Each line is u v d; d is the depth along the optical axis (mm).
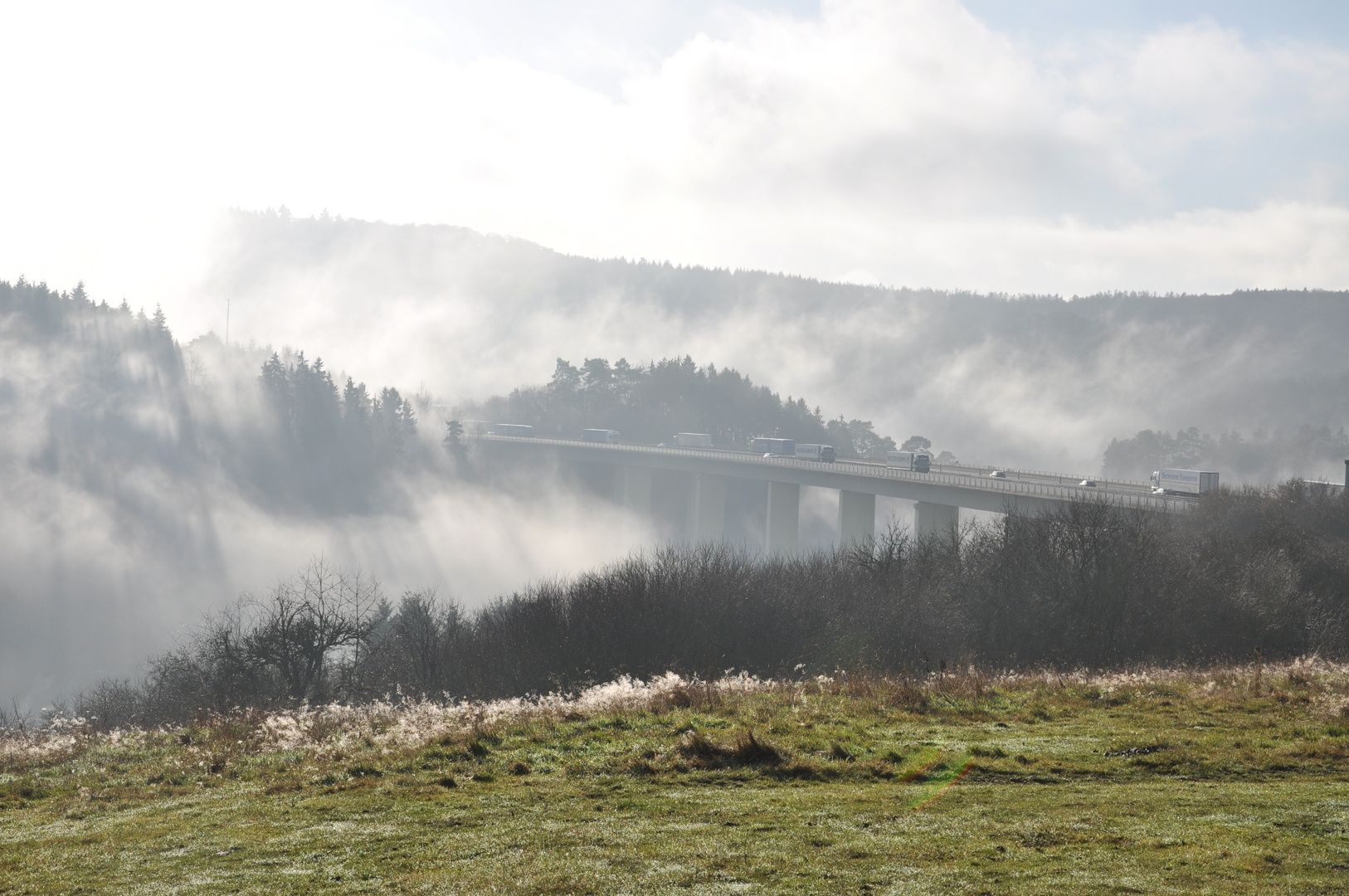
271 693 39969
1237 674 23547
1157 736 15781
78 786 16969
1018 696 20531
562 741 16797
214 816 13477
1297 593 46938
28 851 12234
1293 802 11836
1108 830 10805
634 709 19344
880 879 9383
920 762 14461
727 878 9562
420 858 10766
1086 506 55344
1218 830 10727
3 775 18516
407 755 16500
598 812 12375
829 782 13836
